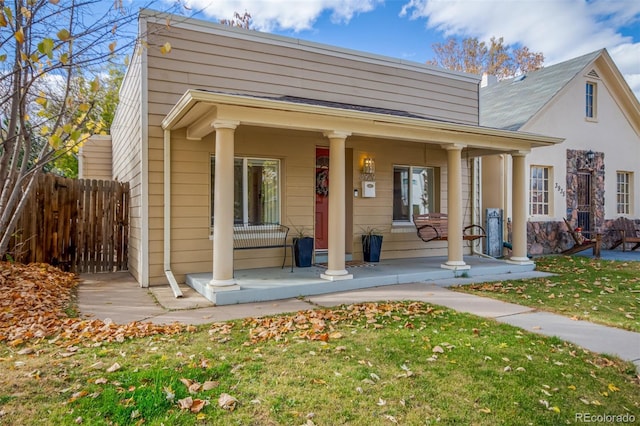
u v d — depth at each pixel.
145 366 3.21
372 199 8.84
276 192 7.87
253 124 5.66
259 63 7.51
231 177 5.53
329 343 3.81
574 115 12.45
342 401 2.71
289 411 2.57
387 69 8.88
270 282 6.18
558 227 11.96
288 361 3.36
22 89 4.11
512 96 13.40
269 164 7.85
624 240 12.11
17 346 3.67
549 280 7.31
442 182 9.72
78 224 8.25
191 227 7.00
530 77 14.16
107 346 3.70
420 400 2.74
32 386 2.83
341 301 5.66
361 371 3.16
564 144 12.22
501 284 6.91
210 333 4.10
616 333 4.27
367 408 2.62
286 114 5.80
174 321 4.61
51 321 4.45
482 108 13.73
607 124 13.24
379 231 8.93
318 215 8.43
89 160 13.12
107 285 6.85
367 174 8.71
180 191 6.91
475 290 6.42
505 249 11.04
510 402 2.74
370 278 6.68
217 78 7.13
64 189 8.15
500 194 11.22
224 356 3.45
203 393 2.78
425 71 9.35
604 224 13.04
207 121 5.78
